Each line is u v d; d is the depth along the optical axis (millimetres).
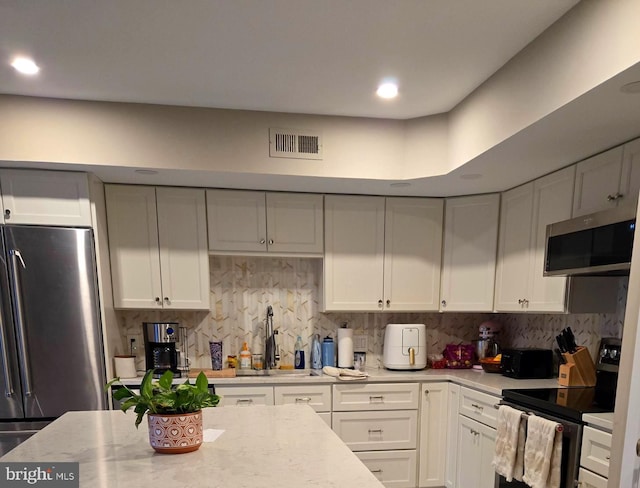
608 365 2172
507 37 1577
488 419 2301
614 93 1336
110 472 1083
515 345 3107
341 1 1370
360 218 2928
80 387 2357
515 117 1705
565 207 2152
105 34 1562
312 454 1206
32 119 2148
